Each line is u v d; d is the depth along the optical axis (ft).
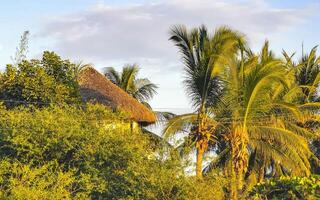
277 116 105.09
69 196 65.77
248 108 98.22
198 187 67.67
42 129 72.95
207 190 68.28
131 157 72.43
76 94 100.83
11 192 62.95
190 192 67.41
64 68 101.81
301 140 102.47
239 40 98.63
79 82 110.22
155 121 114.01
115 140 74.28
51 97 95.86
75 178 70.38
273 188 64.13
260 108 98.94
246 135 99.55
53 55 101.50
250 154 111.34
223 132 103.04
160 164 69.67
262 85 96.48
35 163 72.23
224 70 98.78
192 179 68.64
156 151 71.00
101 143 74.28
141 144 75.00
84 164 72.08
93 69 115.44
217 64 98.27
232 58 98.17
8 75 98.12
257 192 65.41
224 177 78.23
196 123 101.35
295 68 111.55
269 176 119.44
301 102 121.39
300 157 106.73
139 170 68.54
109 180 71.26
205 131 100.58
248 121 100.17
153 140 89.97
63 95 97.19
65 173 67.10
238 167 98.53
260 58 112.37
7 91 96.94
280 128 101.96
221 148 107.96
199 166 88.94
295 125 109.50
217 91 100.78
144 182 68.08
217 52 98.22
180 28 101.19
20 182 63.98
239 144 98.89
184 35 100.89
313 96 126.21
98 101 106.22
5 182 66.08
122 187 69.77
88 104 84.07
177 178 67.92
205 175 70.90
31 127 73.56
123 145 73.87
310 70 126.82
